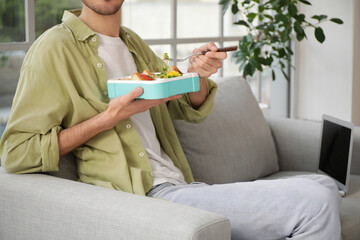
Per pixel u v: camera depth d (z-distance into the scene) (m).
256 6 3.97
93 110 1.67
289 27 3.27
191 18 3.48
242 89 2.56
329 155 2.38
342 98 4.21
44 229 1.51
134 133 1.73
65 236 1.46
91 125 1.62
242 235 1.57
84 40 1.74
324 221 1.48
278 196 1.54
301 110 4.43
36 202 1.52
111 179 1.70
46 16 2.54
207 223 1.28
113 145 1.69
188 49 3.45
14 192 1.58
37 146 1.63
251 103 2.54
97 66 1.73
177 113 2.03
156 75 1.69
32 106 1.63
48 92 1.63
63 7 2.61
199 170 2.23
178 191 1.67
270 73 4.28
